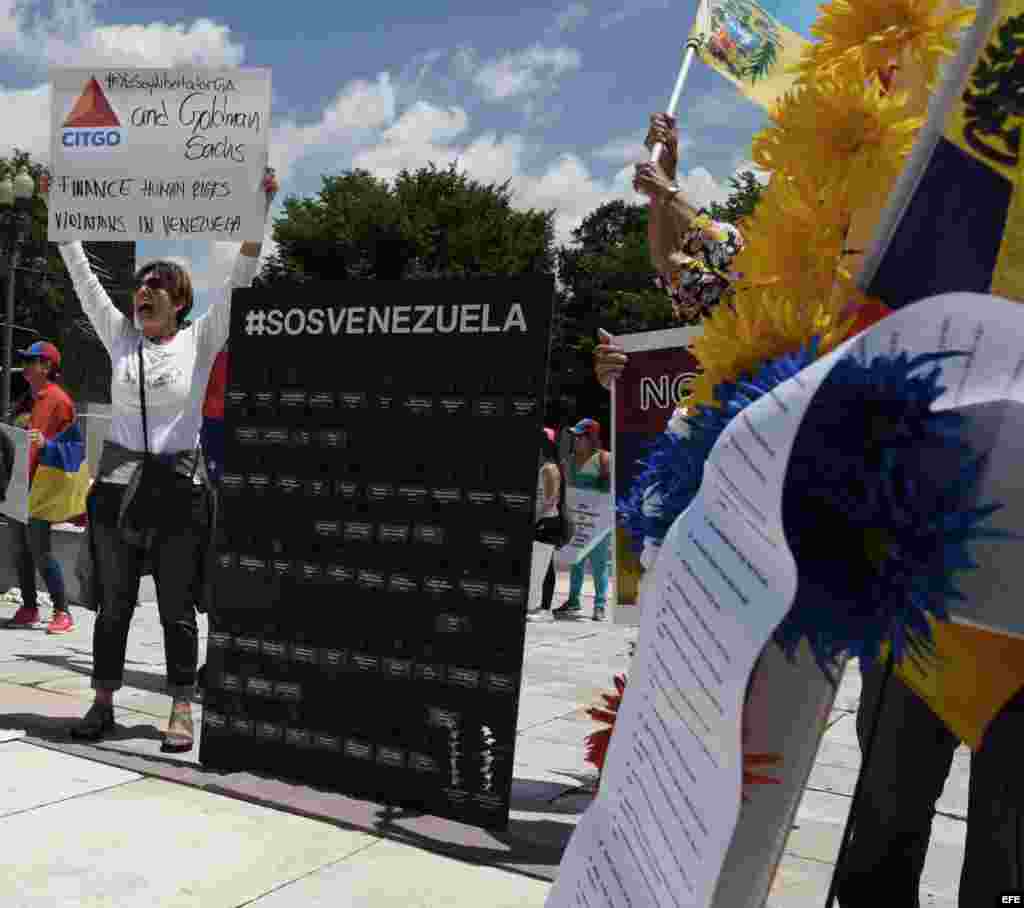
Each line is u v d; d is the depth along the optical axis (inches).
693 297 105.0
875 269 37.2
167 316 173.6
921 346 30.2
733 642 29.9
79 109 185.9
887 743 68.1
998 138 34.9
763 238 44.0
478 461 138.1
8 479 279.4
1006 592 36.6
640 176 112.5
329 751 147.0
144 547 168.4
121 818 133.0
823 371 29.0
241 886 112.8
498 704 133.9
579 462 389.1
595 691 235.8
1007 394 29.5
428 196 1946.4
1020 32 34.4
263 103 179.9
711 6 76.2
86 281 184.1
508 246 1913.1
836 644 33.1
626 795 38.5
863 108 41.7
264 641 154.0
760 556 29.0
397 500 143.9
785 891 118.7
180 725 166.7
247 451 158.2
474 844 127.9
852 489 31.8
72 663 238.8
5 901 105.8
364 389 148.5
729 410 38.6
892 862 69.5
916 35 43.0
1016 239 34.8
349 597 146.8
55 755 161.2
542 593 403.5
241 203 178.1
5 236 927.0
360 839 129.1
